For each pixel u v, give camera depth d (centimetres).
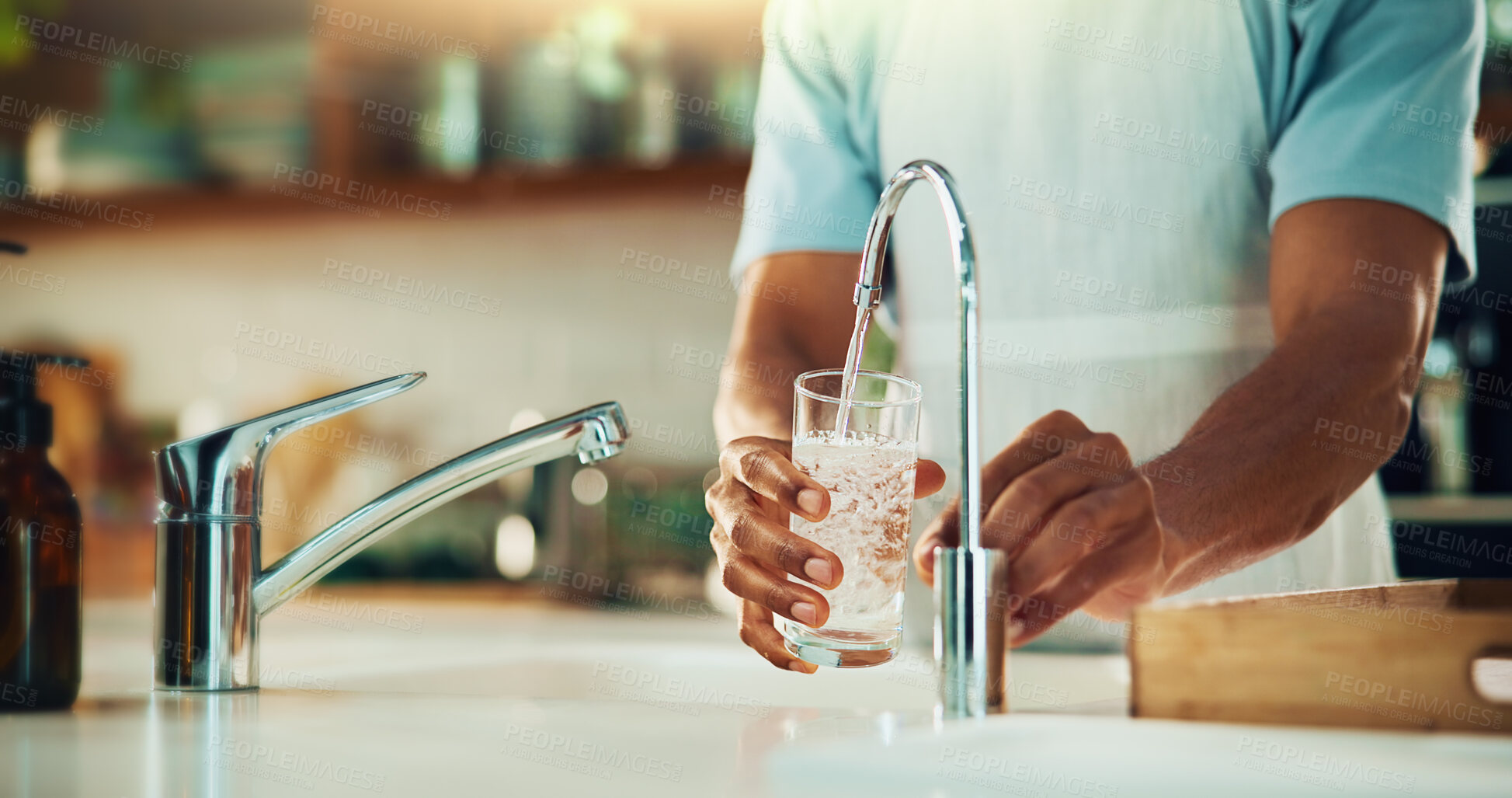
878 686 107
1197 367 136
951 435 145
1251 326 134
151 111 244
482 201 234
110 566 257
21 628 67
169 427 281
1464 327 205
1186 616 53
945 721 53
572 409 263
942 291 145
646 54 224
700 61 223
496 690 114
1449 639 49
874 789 44
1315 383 102
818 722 62
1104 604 81
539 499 254
